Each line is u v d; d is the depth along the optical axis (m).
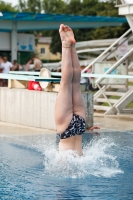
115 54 18.89
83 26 31.28
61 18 28.55
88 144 10.38
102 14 57.75
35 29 30.20
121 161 8.75
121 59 16.47
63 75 8.00
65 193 6.72
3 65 25.19
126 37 19.92
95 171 7.96
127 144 10.52
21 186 7.09
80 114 8.10
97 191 6.84
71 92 8.07
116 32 52.78
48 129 12.73
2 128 12.89
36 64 26.62
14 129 12.73
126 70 16.69
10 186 7.09
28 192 6.79
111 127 13.30
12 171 7.97
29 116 13.29
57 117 8.05
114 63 17.20
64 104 8.00
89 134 11.93
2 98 14.14
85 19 29.39
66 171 7.95
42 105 12.86
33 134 11.88
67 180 7.41
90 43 36.94
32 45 30.83
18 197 6.55
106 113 16.33
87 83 27.81
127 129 12.94
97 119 15.09
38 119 13.02
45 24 29.69
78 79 8.12
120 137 11.52
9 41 28.84
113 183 7.27
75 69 8.05
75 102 8.09
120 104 16.41
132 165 8.45
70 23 30.70
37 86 13.09
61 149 8.29
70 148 8.23
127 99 16.53
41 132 12.22
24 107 13.44
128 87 17.78
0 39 28.44
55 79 12.59
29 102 13.26
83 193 6.73
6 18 27.38
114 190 6.89
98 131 12.49
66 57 7.98
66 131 8.05
